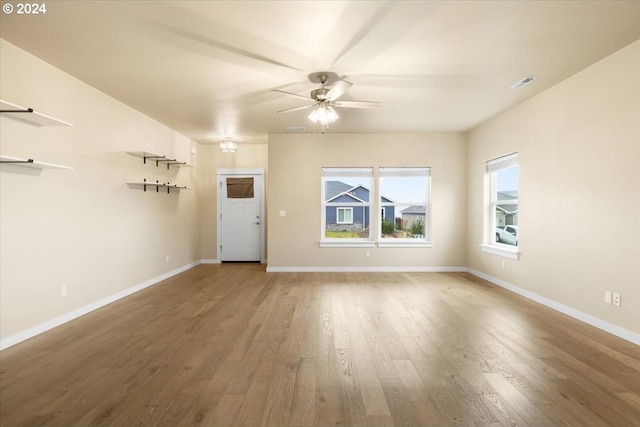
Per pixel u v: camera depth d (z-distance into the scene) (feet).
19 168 9.80
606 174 10.61
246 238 24.40
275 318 12.00
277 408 6.56
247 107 15.35
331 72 11.54
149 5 7.76
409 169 21.09
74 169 11.93
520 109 15.01
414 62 10.78
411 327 11.08
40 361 8.56
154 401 6.79
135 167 15.83
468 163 20.59
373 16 8.21
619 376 7.79
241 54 10.19
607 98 10.53
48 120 9.88
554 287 13.02
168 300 14.39
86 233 12.59
